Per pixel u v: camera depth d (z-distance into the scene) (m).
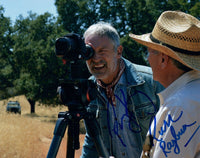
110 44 1.90
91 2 25.16
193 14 18.70
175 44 1.37
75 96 1.57
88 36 1.91
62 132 1.53
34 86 24.89
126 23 23.83
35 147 9.36
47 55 23.92
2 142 8.72
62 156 9.74
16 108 29.16
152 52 1.47
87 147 2.26
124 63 2.17
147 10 22.98
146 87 2.12
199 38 1.34
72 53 1.50
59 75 24.09
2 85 35.47
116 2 24.34
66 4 25.34
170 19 1.44
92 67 1.93
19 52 26.67
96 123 1.64
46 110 39.44
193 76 1.36
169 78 1.44
